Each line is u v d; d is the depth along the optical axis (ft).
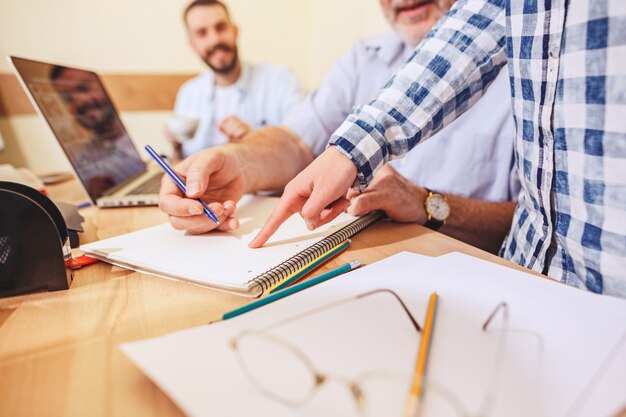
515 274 1.30
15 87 6.68
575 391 0.82
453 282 1.24
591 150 1.39
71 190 2.97
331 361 0.87
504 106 3.27
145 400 0.85
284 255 1.51
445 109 1.82
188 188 1.77
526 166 1.74
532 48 1.54
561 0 1.40
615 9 1.25
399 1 3.64
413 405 0.74
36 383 0.89
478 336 0.98
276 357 0.89
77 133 2.69
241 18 7.96
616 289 1.40
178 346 0.92
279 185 2.82
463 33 1.81
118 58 7.35
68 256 1.38
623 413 0.79
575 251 1.52
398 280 1.25
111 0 7.07
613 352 0.94
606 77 1.31
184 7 7.50
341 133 1.69
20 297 1.29
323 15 7.69
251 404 0.76
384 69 4.05
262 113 7.67
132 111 7.57
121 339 1.06
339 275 1.35
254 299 1.26
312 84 8.54
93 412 0.81
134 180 3.14
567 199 1.52
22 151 6.89
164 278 1.42
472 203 2.68
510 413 0.75
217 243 1.65
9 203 1.23
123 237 1.74
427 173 3.57
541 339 0.98
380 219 2.03
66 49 7.02
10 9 6.58
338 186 1.60
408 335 0.97
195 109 7.78
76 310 1.21
